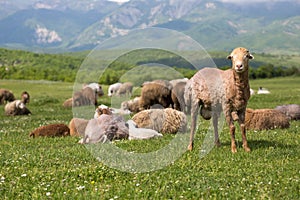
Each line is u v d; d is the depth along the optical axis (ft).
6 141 47.06
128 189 24.94
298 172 28.19
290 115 63.57
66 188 25.18
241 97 35.32
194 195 23.66
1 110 99.60
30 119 76.74
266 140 41.19
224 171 28.99
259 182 25.84
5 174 28.96
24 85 193.57
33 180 27.22
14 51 364.99
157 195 23.52
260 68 299.38
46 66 331.77
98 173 28.89
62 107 102.37
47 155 35.94
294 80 256.52
